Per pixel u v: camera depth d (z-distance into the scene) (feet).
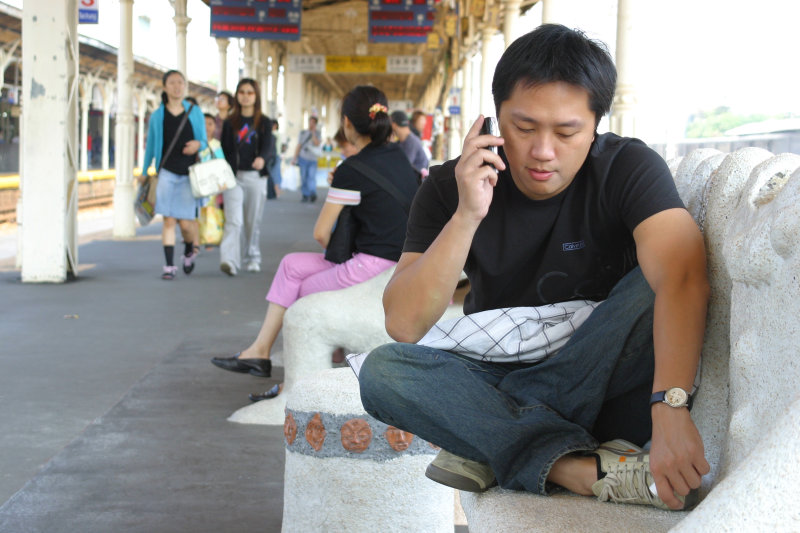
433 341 7.64
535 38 6.47
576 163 6.68
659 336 6.33
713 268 6.72
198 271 36.68
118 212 49.26
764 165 5.99
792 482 4.04
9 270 35.76
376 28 82.07
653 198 6.77
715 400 6.75
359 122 16.02
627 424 7.19
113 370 19.99
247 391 18.49
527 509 6.42
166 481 13.32
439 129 108.17
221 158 34.24
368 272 15.70
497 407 6.98
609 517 6.22
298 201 88.48
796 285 4.93
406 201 15.89
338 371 10.77
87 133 90.99
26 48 31.73
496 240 7.45
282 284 16.78
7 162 76.28
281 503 12.58
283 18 77.92
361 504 9.92
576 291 7.57
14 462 13.97
